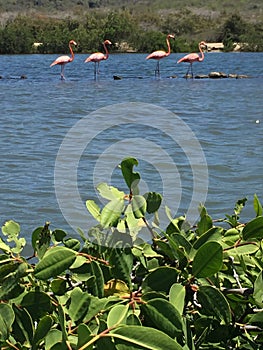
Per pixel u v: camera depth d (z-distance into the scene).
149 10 97.69
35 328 1.99
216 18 81.00
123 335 1.70
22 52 61.72
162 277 1.99
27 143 14.34
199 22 76.94
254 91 27.77
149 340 1.69
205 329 1.99
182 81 34.00
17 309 1.94
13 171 11.05
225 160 12.02
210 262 1.97
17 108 21.67
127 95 26.22
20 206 8.65
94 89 28.88
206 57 57.38
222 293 2.04
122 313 1.80
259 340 2.09
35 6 103.44
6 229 2.39
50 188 9.64
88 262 2.08
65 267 1.97
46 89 29.02
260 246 2.19
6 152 13.00
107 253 2.21
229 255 2.21
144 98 25.02
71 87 29.98
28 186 9.80
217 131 16.14
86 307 1.91
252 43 67.50
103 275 2.12
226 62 50.41
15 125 17.45
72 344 1.79
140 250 2.14
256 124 17.42
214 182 10.14
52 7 104.69
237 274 2.25
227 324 1.96
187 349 1.88
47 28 64.62
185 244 2.08
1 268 2.09
